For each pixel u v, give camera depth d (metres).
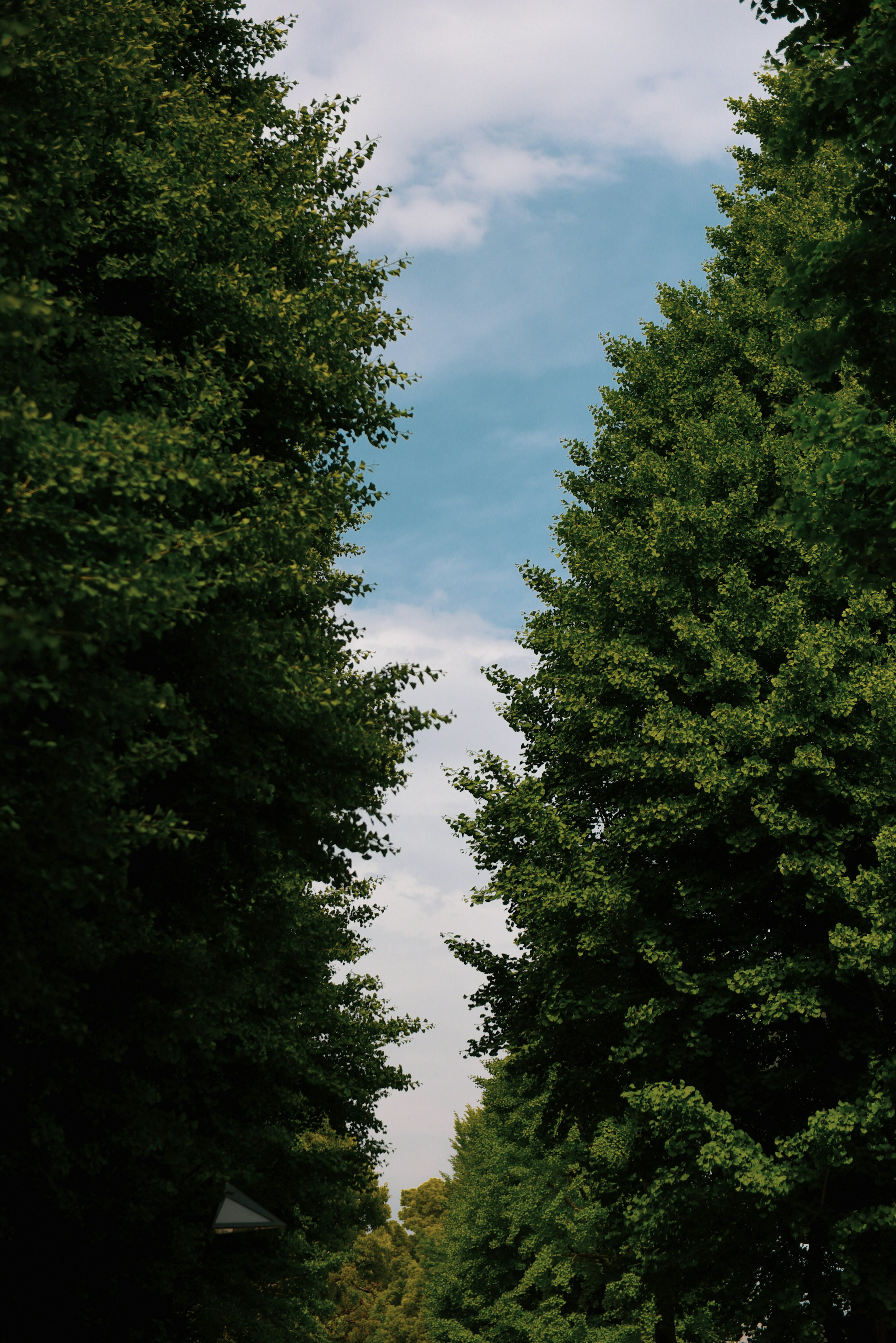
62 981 8.60
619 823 15.79
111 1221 11.85
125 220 10.23
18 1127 10.06
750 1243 14.66
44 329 6.91
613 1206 17.42
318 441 12.33
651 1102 13.55
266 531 10.07
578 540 18.39
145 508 8.91
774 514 12.62
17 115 7.73
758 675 15.19
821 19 10.24
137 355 9.41
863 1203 14.19
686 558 16.56
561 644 17.33
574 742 17.59
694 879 15.21
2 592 6.29
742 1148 12.97
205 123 11.91
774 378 18.11
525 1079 34.03
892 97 9.55
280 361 11.26
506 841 16.78
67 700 7.02
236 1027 15.37
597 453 20.66
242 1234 20.09
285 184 13.60
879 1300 13.44
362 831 11.16
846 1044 13.91
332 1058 22.44
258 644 9.23
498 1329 39.81
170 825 8.02
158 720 9.45
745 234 21.53
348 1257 30.92
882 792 13.78
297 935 17.45
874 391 11.16
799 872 13.50
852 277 10.52
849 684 14.12
